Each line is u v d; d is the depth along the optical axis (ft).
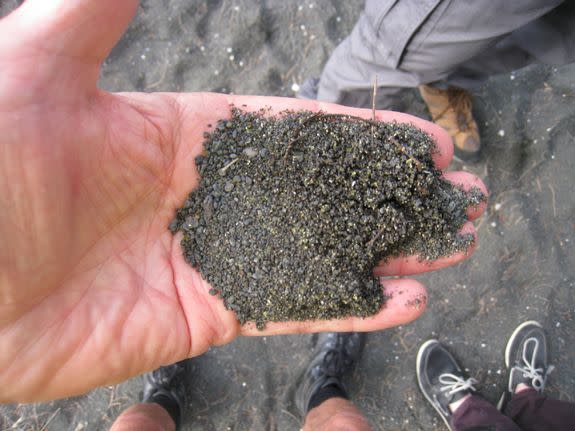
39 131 2.06
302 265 2.49
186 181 2.59
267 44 4.01
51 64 2.06
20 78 2.00
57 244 2.18
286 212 2.52
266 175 2.57
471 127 3.73
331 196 2.51
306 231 2.49
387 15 2.86
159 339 2.45
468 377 3.59
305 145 2.57
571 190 3.73
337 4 4.02
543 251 3.68
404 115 2.76
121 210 2.41
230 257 2.54
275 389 3.62
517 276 3.67
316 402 3.34
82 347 2.30
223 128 2.66
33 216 2.10
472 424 3.33
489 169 3.81
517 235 3.70
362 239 2.50
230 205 2.57
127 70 3.98
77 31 2.03
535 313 3.63
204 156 2.62
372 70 3.17
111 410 3.59
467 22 2.66
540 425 3.24
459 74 3.32
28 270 2.13
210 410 3.61
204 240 2.56
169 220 2.59
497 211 3.74
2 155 1.98
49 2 1.96
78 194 2.23
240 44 4.00
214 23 4.02
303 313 2.54
